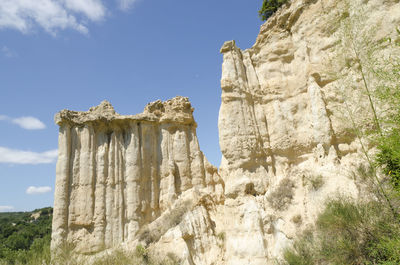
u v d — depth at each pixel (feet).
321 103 51.47
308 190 49.26
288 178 54.03
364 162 42.68
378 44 39.60
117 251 76.59
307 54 56.18
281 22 62.69
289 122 58.03
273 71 62.44
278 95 60.59
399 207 29.71
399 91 29.66
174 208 95.91
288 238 48.24
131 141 107.04
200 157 112.37
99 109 111.45
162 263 71.67
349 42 44.16
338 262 35.22
